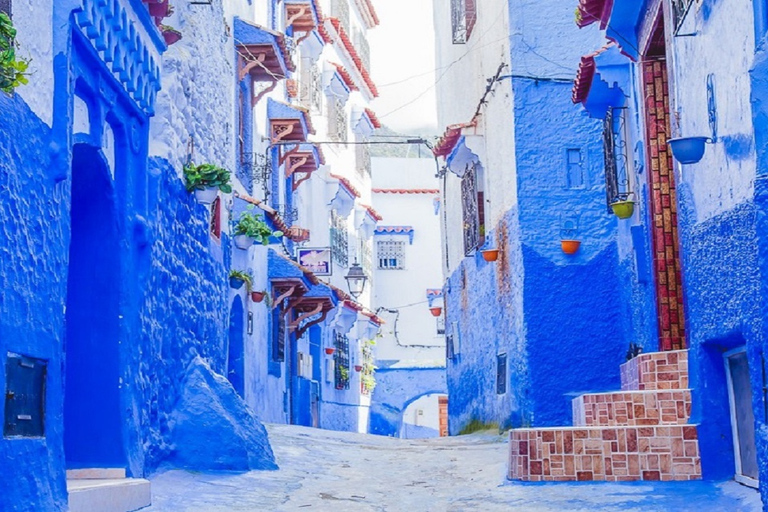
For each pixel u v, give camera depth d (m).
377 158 40.41
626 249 14.89
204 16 12.16
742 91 7.27
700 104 8.51
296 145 22.00
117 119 8.66
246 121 18.08
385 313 39.44
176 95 10.58
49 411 6.65
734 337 8.04
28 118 6.43
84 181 8.60
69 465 8.50
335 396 29.78
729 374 8.70
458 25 21.80
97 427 8.55
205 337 11.84
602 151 16.38
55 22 6.95
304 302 22.75
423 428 41.25
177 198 10.62
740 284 7.50
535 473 9.26
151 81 9.30
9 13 6.10
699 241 8.66
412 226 40.03
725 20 7.62
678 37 9.24
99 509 7.32
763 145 6.50
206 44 12.27
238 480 9.82
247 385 16.94
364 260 36.56
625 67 13.30
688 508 7.65
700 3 8.34
